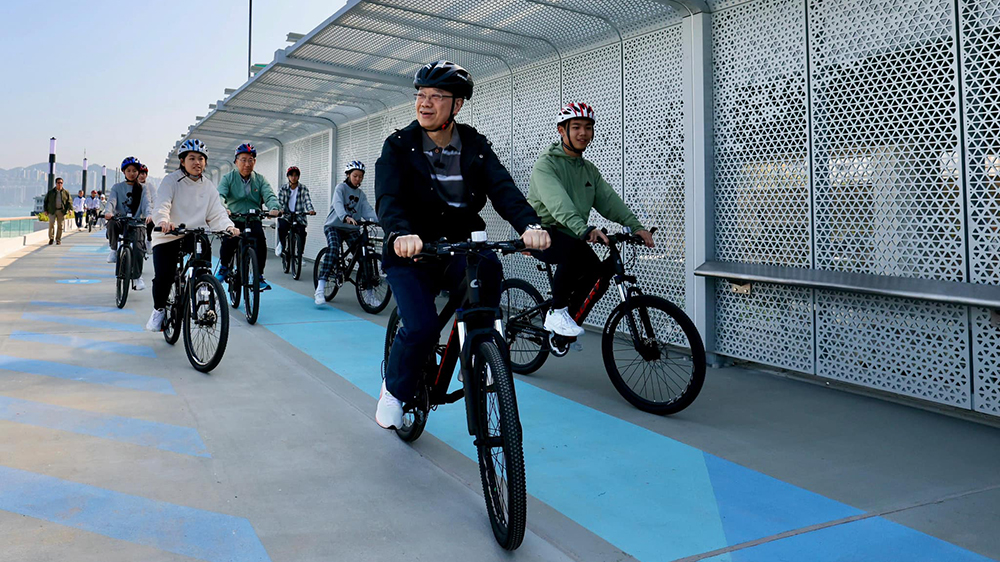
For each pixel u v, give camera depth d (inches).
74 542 89.4
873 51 163.3
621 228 234.8
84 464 117.0
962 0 145.9
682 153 215.2
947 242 150.9
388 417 110.5
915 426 145.9
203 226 201.3
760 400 166.4
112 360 196.1
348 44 293.4
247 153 279.4
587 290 171.3
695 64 203.9
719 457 126.6
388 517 100.0
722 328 203.5
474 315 98.2
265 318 276.2
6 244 625.3
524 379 186.1
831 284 160.9
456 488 111.4
